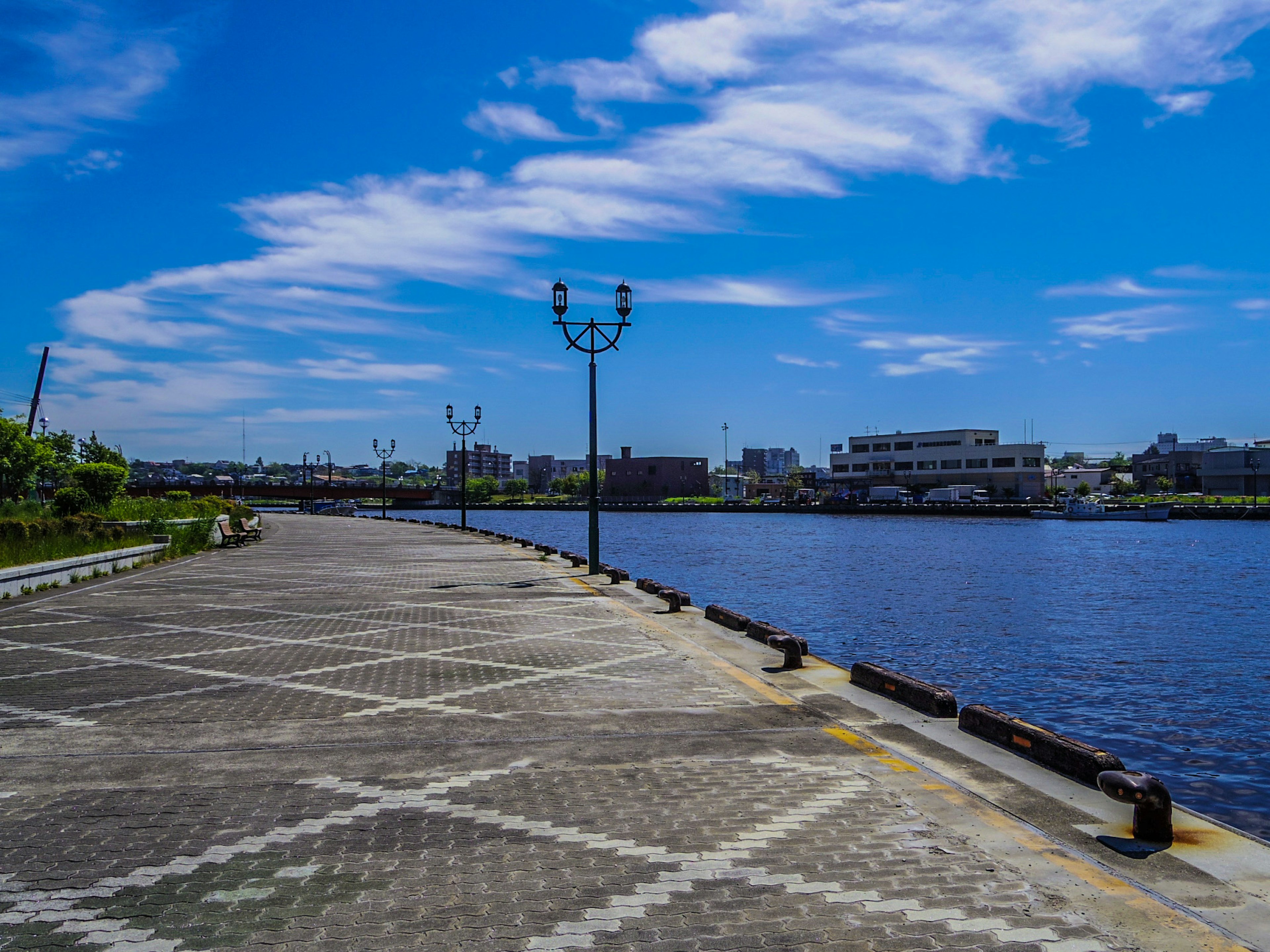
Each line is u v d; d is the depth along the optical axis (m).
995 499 131.88
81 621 12.95
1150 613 25.69
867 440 150.25
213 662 9.79
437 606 14.72
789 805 5.29
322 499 130.12
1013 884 4.20
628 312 20.27
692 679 8.90
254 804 5.30
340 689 8.47
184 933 3.72
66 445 67.81
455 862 4.46
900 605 27.39
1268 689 15.20
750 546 59.91
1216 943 3.62
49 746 6.51
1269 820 8.48
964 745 6.57
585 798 5.42
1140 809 4.73
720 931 3.74
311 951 3.57
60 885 4.19
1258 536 72.00
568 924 3.81
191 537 26.80
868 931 3.74
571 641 11.27
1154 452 164.62
